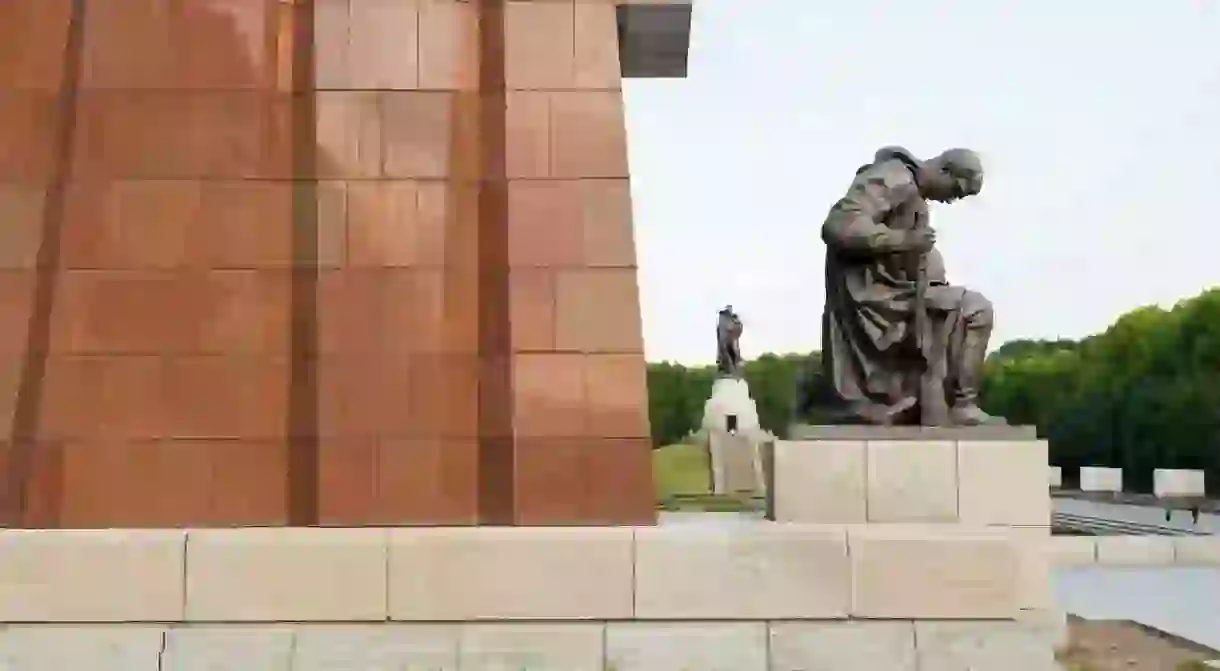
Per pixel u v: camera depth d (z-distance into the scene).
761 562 7.82
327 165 9.03
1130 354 50.78
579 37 9.26
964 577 7.79
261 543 7.79
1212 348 46.12
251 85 9.20
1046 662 7.68
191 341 8.84
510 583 7.80
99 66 9.14
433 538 7.82
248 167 9.08
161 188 9.00
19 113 9.09
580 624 7.79
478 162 9.12
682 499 28.97
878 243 10.67
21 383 8.73
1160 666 11.38
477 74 9.25
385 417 8.73
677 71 11.24
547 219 8.96
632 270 8.91
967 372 10.97
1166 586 17.95
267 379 8.82
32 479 8.59
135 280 8.88
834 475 10.48
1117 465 50.19
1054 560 20.25
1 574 7.71
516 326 8.80
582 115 9.12
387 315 8.86
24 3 9.27
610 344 8.83
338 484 8.64
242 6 9.28
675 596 7.80
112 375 8.76
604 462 8.67
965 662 7.70
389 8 9.25
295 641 7.68
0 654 7.61
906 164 11.23
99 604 7.71
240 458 8.70
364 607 7.76
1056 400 54.91
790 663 7.74
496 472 8.70
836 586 7.80
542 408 8.72
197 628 7.72
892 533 7.86
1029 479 10.46
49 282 8.86
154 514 8.61
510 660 7.71
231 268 8.93
